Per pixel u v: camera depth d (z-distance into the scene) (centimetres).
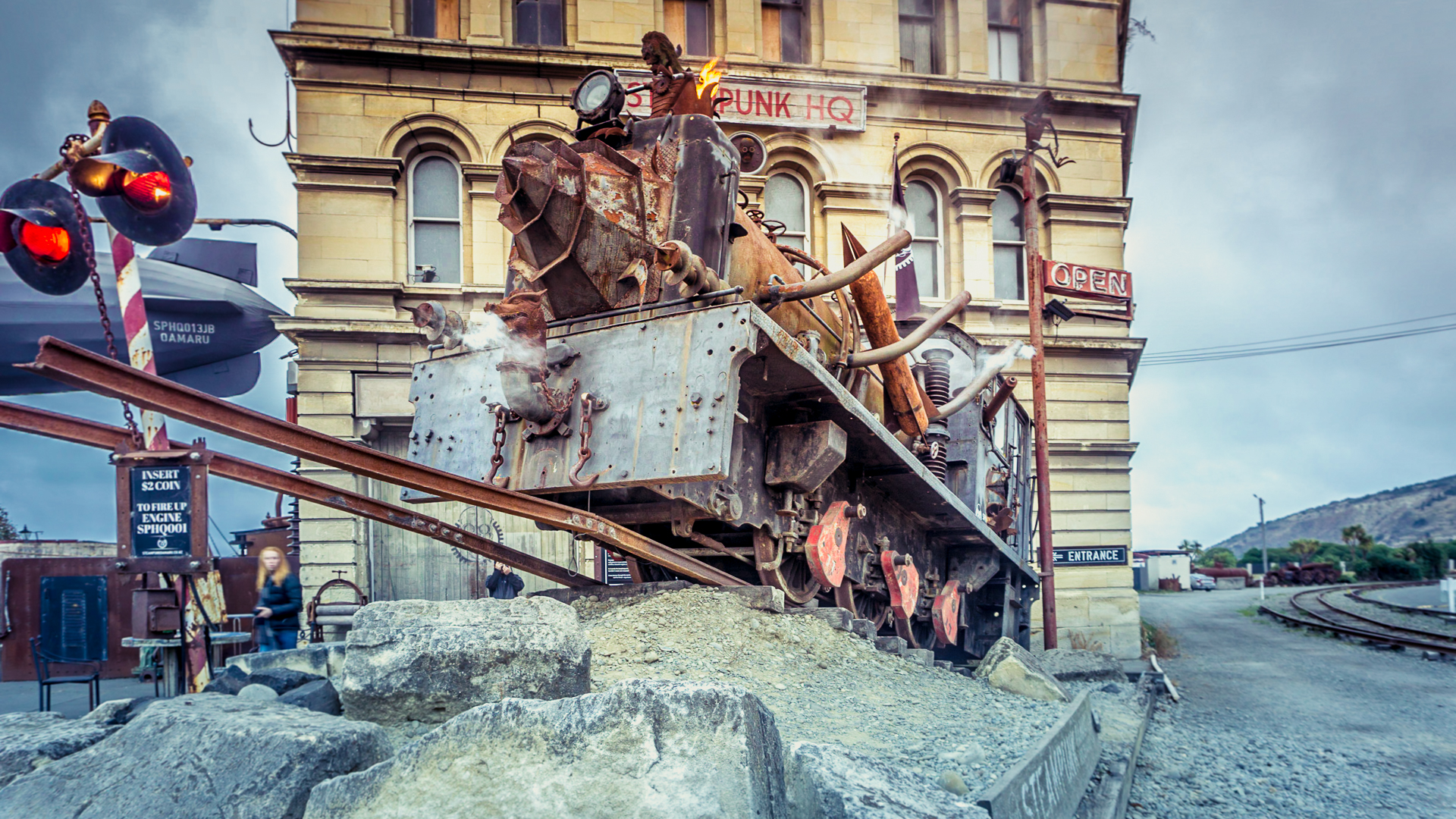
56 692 969
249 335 1458
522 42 1550
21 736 308
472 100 1477
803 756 270
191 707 315
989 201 1631
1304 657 1453
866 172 1602
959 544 951
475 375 587
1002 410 1109
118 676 1204
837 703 487
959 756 392
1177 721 892
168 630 454
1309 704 1004
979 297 1617
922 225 1659
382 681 337
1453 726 871
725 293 509
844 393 593
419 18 1516
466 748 246
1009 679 656
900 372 773
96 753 293
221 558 1330
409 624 352
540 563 595
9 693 969
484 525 1407
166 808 263
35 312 1305
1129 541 1608
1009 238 1695
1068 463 1612
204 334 1428
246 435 363
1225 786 628
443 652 342
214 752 272
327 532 1343
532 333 527
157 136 485
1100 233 1672
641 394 513
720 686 240
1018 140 1658
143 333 564
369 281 1405
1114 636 1563
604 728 238
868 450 683
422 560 1389
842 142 1602
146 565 374
